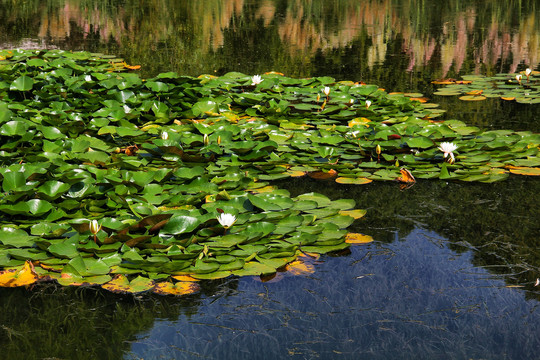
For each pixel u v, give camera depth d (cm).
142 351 207
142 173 342
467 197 348
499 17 1152
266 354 205
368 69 707
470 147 412
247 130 449
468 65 730
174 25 1016
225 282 254
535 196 348
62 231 276
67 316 228
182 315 229
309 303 238
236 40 883
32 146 396
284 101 525
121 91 515
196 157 386
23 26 1000
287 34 936
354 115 500
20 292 244
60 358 203
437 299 242
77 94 516
